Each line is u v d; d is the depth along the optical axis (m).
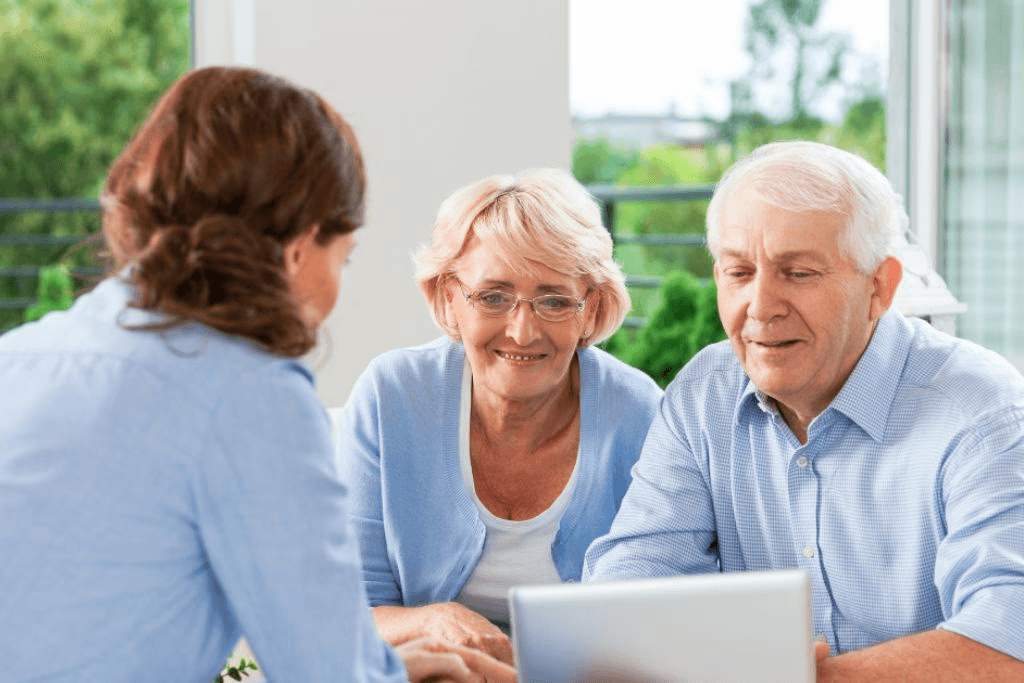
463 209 2.01
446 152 3.74
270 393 1.17
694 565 1.92
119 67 3.63
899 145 4.57
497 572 2.12
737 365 1.95
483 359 2.03
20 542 1.09
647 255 5.05
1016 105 4.29
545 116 3.90
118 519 1.11
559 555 2.11
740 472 1.89
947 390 1.72
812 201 1.65
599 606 1.31
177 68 3.68
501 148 3.84
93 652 1.12
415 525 2.12
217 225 1.16
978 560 1.58
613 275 2.06
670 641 1.30
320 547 1.17
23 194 3.58
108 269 1.25
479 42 3.77
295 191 1.21
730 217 1.71
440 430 2.11
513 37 3.82
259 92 1.23
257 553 1.14
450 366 2.14
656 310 3.73
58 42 3.56
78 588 1.10
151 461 1.12
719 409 1.92
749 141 5.10
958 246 4.45
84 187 3.64
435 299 2.14
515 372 2.01
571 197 2.01
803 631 1.29
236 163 1.18
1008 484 1.61
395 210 3.68
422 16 3.67
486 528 2.12
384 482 2.11
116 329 1.18
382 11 3.61
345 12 3.56
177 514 1.14
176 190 1.18
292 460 1.16
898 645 1.54
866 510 1.76
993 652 1.50
